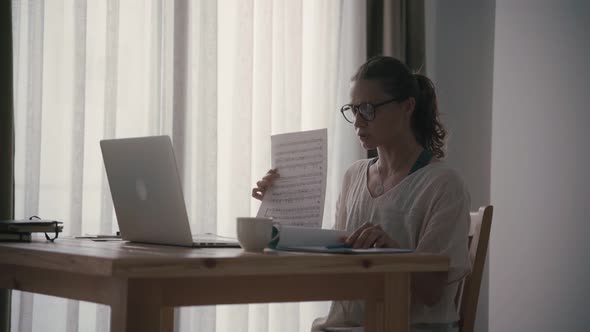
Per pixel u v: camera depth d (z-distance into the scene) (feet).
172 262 3.61
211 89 9.05
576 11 12.43
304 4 10.28
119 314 3.72
